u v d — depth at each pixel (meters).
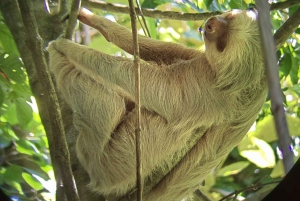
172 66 5.32
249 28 5.07
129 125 5.15
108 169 5.15
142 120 5.09
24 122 6.45
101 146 5.11
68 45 5.34
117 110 5.11
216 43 5.07
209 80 5.10
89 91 5.13
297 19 4.91
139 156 3.99
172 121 5.04
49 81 4.34
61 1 6.16
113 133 5.17
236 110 5.09
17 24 5.91
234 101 5.07
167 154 5.07
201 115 5.04
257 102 5.16
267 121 6.89
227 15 5.23
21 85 5.87
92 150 5.14
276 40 4.98
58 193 4.97
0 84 5.81
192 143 5.14
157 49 5.87
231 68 5.00
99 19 6.05
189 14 6.51
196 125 5.04
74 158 5.46
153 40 5.95
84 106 5.12
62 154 4.28
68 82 5.21
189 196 5.70
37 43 4.33
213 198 7.29
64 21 6.12
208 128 5.13
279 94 1.75
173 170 5.21
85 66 5.17
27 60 5.69
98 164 5.16
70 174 4.28
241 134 5.21
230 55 5.00
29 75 5.56
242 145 6.87
